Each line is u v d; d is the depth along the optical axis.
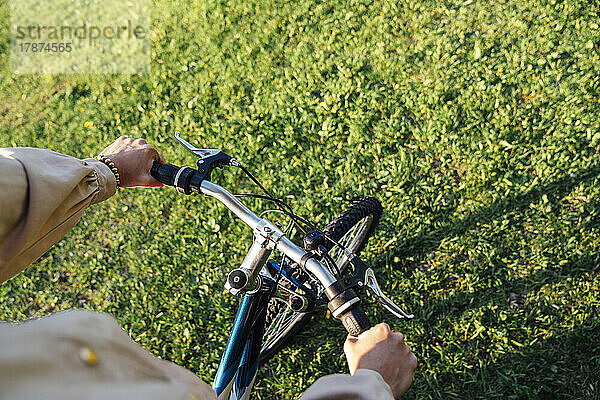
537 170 3.57
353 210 2.88
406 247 3.44
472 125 3.86
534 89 3.98
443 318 3.17
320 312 3.25
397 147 3.89
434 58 4.32
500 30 4.40
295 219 2.22
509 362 2.96
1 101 5.01
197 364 3.24
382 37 4.59
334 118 4.12
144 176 2.02
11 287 3.71
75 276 3.74
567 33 4.24
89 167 1.58
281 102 4.31
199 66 4.83
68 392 0.71
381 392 1.19
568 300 3.10
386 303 1.87
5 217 1.16
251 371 2.35
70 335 0.78
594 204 3.38
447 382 2.99
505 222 3.38
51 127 4.68
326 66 4.48
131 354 0.86
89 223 3.96
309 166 3.93
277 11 5.07
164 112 4.49
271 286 2.45
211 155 2.10
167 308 3.48
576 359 2.92
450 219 3.51
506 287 3.21
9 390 0.67
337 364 3.12
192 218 3.85
